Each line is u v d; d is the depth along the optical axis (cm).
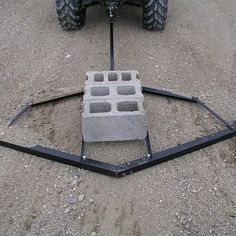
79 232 238
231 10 464
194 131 304
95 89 289
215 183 267
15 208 251
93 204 253
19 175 272
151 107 323
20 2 471
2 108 324
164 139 296
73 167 275
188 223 243
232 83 354
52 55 381
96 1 391
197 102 327
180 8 462
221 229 240
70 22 401
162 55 384
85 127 272
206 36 416
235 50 397
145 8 395
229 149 291
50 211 249
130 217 246
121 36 406
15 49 391
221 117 317
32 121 312
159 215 247
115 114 269
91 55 380
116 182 266
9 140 293
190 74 363
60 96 329
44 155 279
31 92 339
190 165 278
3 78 355
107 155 283
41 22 432
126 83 294
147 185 264
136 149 288
